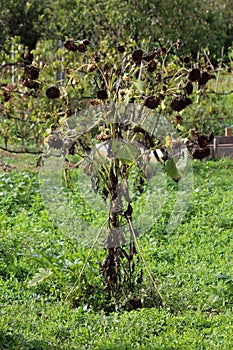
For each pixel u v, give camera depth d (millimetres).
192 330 5297
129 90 5605
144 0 16516
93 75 6000
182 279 6453
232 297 6016
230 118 14758
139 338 5141
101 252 6988
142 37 16516
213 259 7059
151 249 7348
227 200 9453
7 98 8375
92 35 16734
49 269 6211
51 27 20172
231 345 5012
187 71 5566
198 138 5664
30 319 5402
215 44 18266
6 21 20781
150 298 5941
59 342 5066
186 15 17219
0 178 10273
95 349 4934
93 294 5980
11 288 6250
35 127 11820
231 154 12547
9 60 12117
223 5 21797
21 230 7855
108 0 16406
